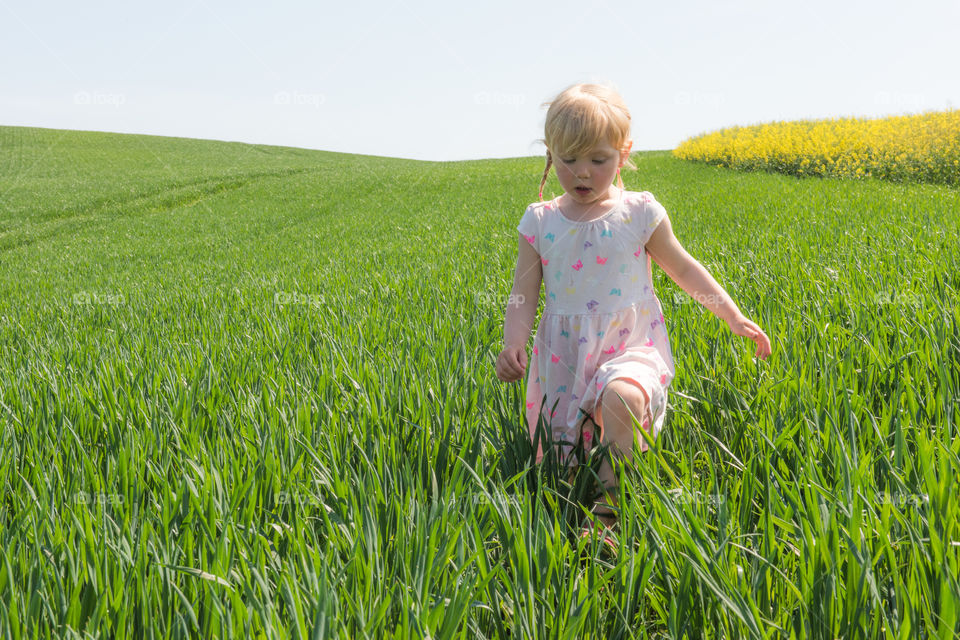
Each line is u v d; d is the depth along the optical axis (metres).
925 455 1.80
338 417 2.76
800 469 1.96
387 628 1.50
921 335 3.10
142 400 3.13
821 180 21.06
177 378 3.61
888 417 2.23
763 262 6.23
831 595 1.39
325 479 2.21
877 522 1.57
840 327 3.37
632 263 2.59
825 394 2.46
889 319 3.48
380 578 1.57
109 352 5.01
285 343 4.50
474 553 1.77
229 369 3.72
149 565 1.66
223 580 1.47
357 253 12.86
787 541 1.64
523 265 2.75
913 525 1.61
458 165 50.50
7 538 1.88
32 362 4.60
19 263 19.77
